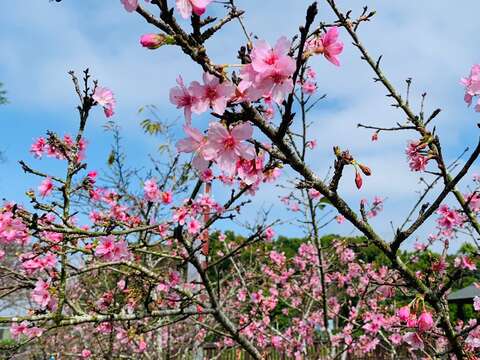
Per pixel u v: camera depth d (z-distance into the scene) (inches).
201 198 141.3
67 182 118.6
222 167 58.2
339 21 100.8
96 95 123.8
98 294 214.8
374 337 259.4
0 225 105.3
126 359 206.7
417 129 107.9
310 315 326.3
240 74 55.5
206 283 131.6
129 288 138.9
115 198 166.7
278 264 308.3
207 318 245.6
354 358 301.0
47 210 113.0
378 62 124.6
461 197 116.0
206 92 55.3
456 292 397.1
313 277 310.0
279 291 329.4
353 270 292.8
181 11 48.5
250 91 54.9
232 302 309.4
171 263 213.3
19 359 241.0
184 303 130.2
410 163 117.6
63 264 108.5
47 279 124.3
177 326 280.2
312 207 219.1
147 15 49.6
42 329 128.7
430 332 106.7
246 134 57.7
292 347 296.5
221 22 53.9
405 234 70.3
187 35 51.9
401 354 283.0
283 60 53.6
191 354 221.6
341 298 350.0
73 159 121.9
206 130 59.1
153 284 123.5
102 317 110.3
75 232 105.9
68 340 290.0
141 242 138.6
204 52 52.5
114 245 120.2
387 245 72.1
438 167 93.6
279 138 59.1
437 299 76.5
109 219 128.3
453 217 163.6
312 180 64.4
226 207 124.0
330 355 217.8
